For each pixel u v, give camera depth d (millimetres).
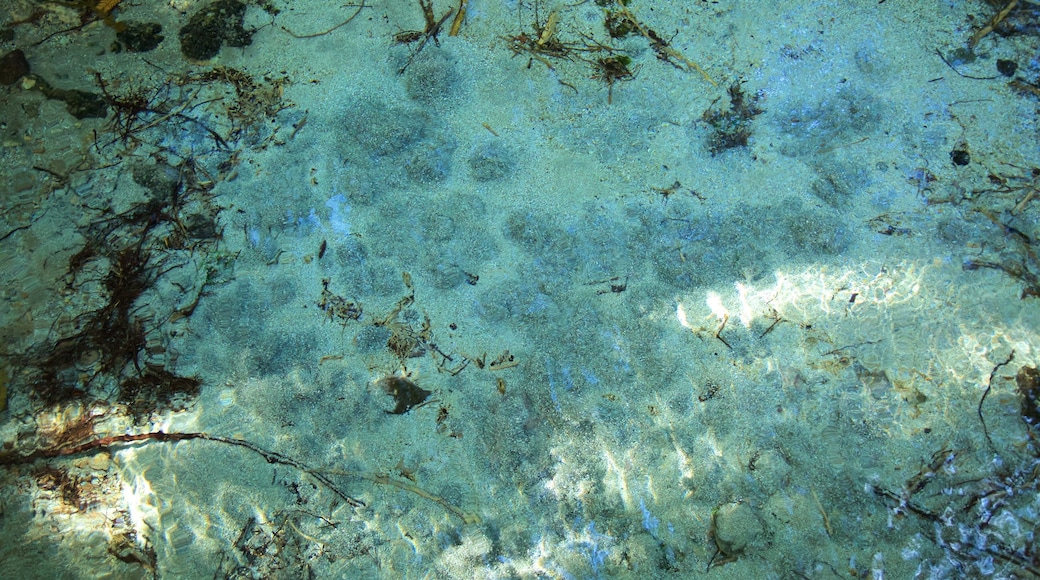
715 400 2615
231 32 3244
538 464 2576
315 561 2508
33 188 3029
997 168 2910
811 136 2973
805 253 2799
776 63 3096
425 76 3098
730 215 2865
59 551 2541
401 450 2623
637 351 2686
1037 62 3068
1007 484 2510
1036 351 2662
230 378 2725
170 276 2869
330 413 2662
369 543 2521
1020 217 2830
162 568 2520
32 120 3131
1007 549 2451
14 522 2576
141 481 2615
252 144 3047
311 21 3258
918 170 2912
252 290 2832
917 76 3061
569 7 3242
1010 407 2588
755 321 2711
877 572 2430
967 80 3049
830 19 3158
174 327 2797
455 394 2684
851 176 2898
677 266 2795
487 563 2480
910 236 2809
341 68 3162
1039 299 2715
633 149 2988
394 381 2695
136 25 3277
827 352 2660
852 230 2828
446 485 2576
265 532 2545
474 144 3016
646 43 3164
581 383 2658
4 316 2844
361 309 2799
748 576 2441
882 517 2477
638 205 2898
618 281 2793
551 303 2770
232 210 2949
